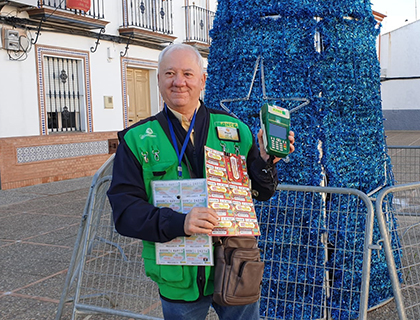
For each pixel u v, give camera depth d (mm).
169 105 1943
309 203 3188
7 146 8984
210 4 15234
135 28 11445
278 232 3227
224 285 1811
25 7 9047
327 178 3227
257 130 3330
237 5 3453
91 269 4172
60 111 10297
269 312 3254
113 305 3508
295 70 3248
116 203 1836
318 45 3252
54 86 10148
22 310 3596
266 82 3314
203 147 1925
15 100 9133
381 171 3500
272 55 3295
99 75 11086
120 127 11727
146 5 12289
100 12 10977
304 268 3189
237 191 1925
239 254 1849
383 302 3477
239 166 1976
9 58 8938
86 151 10703
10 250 5199
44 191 8898
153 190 1883
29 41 9281
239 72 3443
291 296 3225
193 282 1891
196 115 1974
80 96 10727
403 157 6680
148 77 13055
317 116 3219
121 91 11742
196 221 1716
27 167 9398
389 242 2555
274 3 3283
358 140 3350
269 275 3252
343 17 3328
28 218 6758
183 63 1888
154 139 1901
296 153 3213
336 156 3229
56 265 4648
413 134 23703
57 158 10000
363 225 3258
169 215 1763
